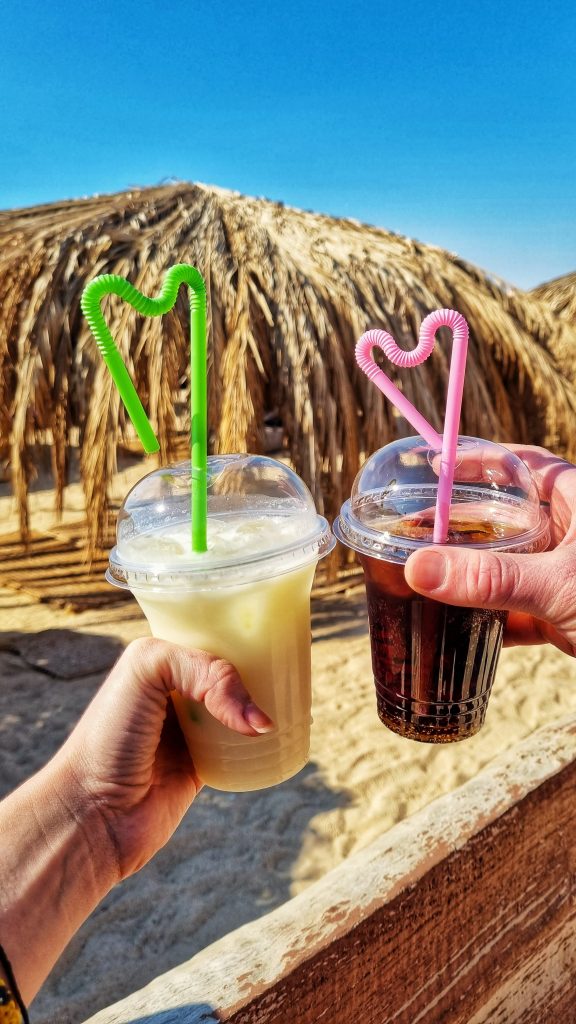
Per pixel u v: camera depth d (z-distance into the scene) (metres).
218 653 0.27
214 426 1.34
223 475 0.30
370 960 0.27
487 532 0.29
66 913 0.24
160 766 0.30
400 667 0.30
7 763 0.95
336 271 1.48
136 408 0.27
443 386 1.53
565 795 0.35
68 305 1.37
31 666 1.22
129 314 1.34
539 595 0.26
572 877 0.35
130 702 0.26
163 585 0.26
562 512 0.35
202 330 0.26
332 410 1.35
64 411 1.40
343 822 0.83
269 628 0.27
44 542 1.90
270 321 1.35
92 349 1.35
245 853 0.79
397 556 0.28
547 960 0.34
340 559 1.52
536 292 3.48
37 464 1.46
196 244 1.45
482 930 0.31
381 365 1.42
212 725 0.28
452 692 0.29
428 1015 0.29
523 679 1.15
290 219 1.65
